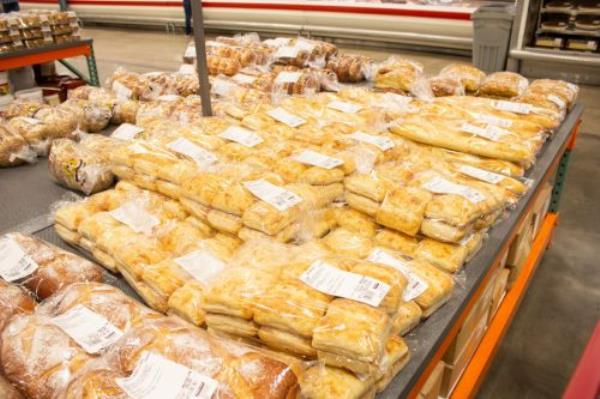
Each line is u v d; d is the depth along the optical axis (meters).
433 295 1.08
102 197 1.52
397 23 5.94
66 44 3.98
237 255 1.14
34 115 2.25
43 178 1.92
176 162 1.53
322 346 0.87
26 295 1.06
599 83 4.81
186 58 3.06
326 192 1.39
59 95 3.91
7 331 0.92
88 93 2.61
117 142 1.93
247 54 2.94
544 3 4.66
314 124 1.88
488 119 1.84
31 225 1.54
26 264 1.17
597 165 3.77
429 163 1.59
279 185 1.36
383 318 0.88
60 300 1.04
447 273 1.20
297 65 2.96
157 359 0.80
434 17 5.63
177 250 1.26
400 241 1.29
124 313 0.96
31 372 0.85
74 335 0.91
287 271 1.02
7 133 2.03
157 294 1.13
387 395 0.90
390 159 1.61
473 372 1.51
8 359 0.87
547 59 4.47
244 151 1.64
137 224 1.36
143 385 0.75
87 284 1.07
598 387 0.70
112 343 0.89
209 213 1.34
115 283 1.27
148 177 1.55
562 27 4.61
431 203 1.27
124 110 2.44
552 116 1.93
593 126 4.32
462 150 1.68
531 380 2.02
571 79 4.87
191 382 0.75
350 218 1.38
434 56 6.36
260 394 0.75
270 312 0.92
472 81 2.34
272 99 2.41
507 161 1.62
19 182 1.88
